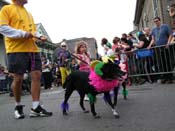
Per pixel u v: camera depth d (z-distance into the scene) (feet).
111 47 39.37
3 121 20.81
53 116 21.02
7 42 20.98
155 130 15.21
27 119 20.70
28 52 20.98
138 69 40.63
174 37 37.63
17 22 21.03
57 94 38.65
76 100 28.40
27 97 39.47
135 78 40.83
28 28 21.36
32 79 21.31
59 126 17.83
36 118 20.77
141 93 29.45
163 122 16.63
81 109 23.13
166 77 37.65
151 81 40.16
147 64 39.83
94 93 19.22
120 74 18.57
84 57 27.61
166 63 37.70
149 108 20.99
